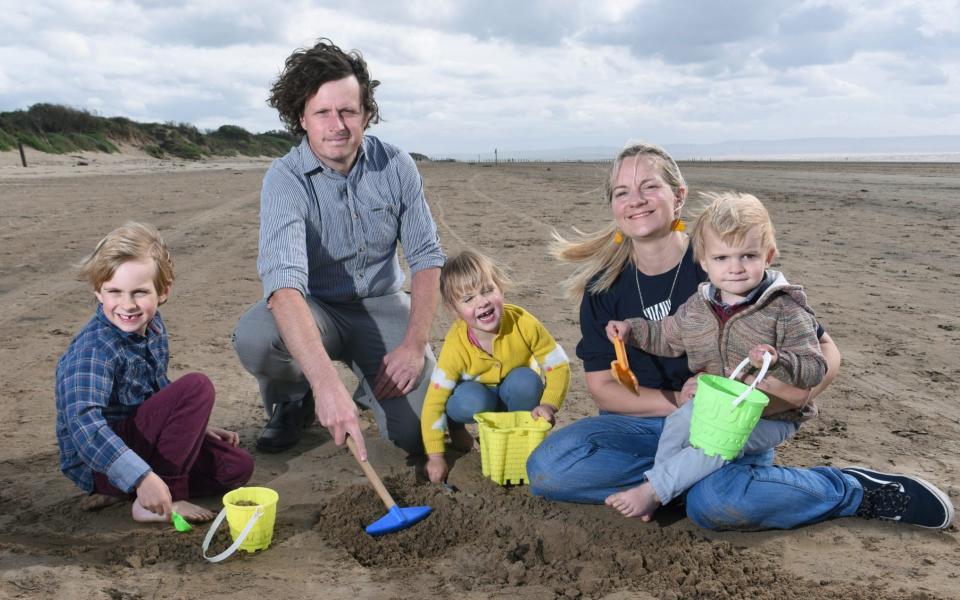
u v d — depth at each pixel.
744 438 2.47
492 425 3.08
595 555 2.43
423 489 2.87
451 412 3.21
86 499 2.75
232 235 10.08
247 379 4.31
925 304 6.04
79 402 2.52
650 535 2.54
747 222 2.50
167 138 46.78
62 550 2.41
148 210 12.93
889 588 2.22
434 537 2.57
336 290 3.40
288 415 3.40
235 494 2.55
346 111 3.06
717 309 2.67
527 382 3.16
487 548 2.47
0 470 3.08
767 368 2.38
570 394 4.06
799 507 2.56
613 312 2.98
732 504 2.51
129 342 2.68
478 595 2.19
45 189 17.17
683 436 2.65
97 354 2.58
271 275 2.98
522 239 9.59
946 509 2.57
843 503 2.63
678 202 2.85
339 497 2.82
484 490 2.98
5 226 10.65
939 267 7.54
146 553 2.42
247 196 15.89
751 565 2.36
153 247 2.65
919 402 3.92
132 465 2.49
